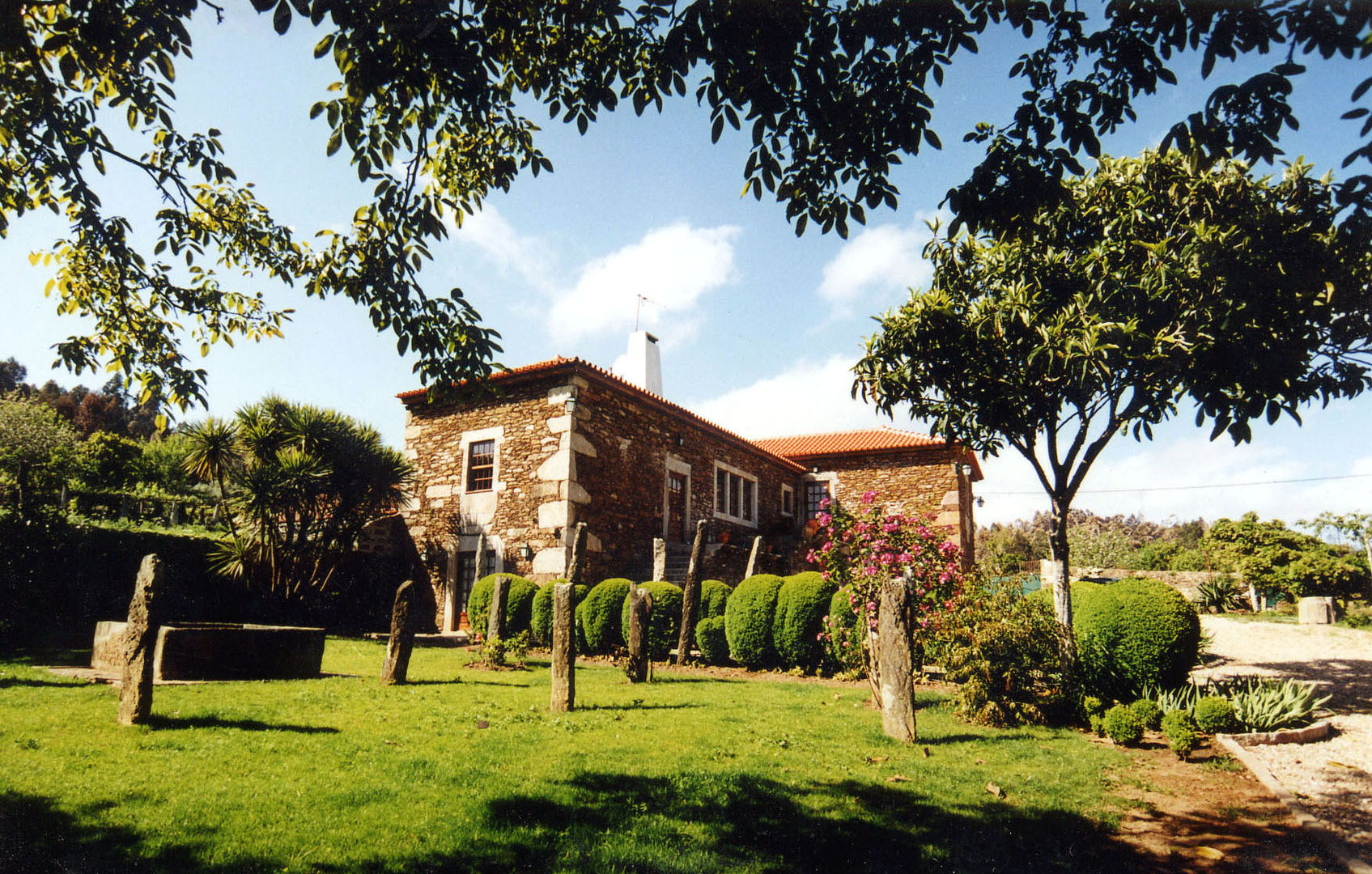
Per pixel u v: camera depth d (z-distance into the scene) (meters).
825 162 4.61
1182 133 3.65
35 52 4.02
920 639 9.26
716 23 3.85
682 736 6.40
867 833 4.32
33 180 5.54
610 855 3.78
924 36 3.97
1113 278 8.06
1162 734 7.34
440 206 6.06
